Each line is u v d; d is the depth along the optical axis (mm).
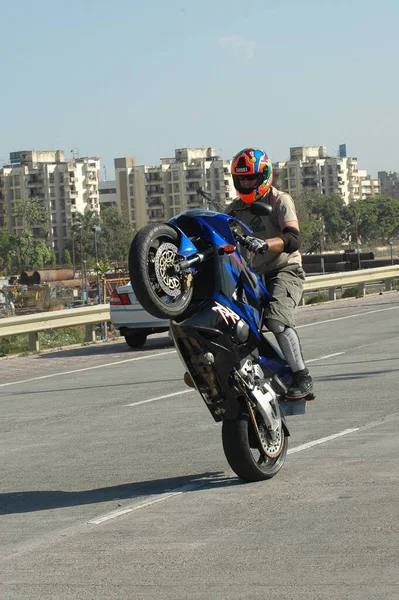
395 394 12148
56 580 5672
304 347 19203
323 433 9852
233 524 6590
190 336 7211
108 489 8172
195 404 12891
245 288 7516
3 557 6281
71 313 25047
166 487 8023
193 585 5367
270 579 5359
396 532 6062
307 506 6898
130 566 5820
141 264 6809
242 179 7953
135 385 15695
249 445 7836
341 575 5324
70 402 14406
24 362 22141
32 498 8070
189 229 7391
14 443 11133
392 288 39031
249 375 7516
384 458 8312
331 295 35406
